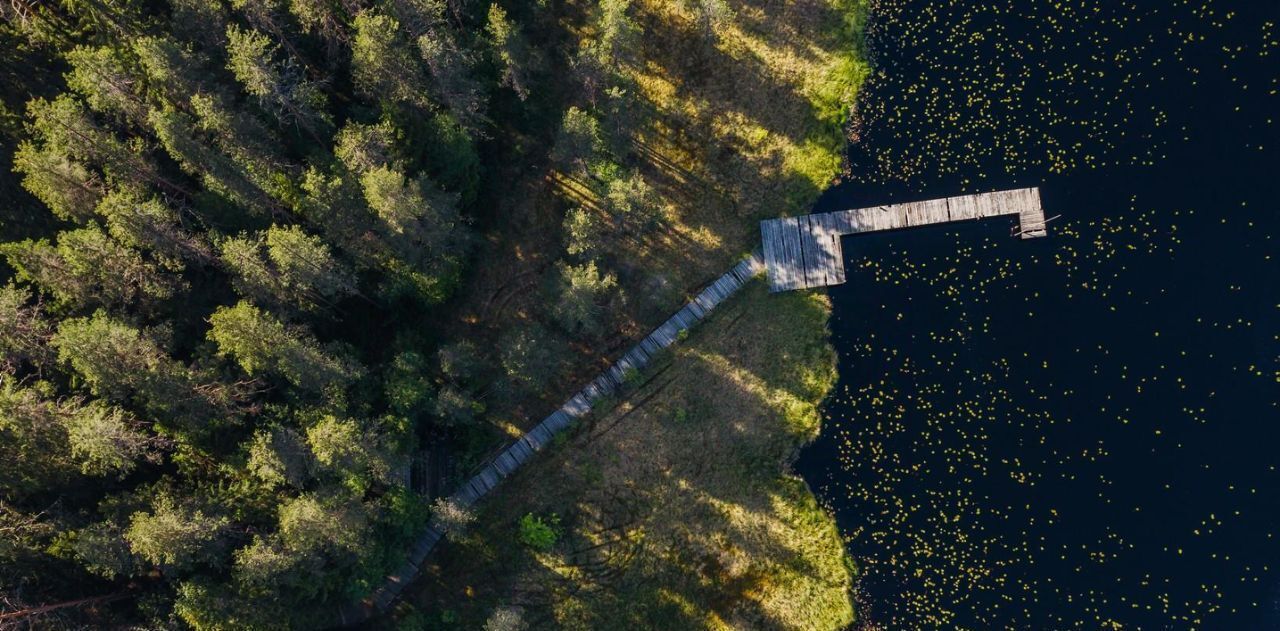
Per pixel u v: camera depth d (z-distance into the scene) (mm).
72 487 37312
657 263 45469
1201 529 42812
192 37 37688
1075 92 45719
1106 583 42812
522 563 43531
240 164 37344
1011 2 46656
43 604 35969
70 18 38344
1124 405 43750
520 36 42188
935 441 44125
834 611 43125
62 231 37312
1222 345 43594
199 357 38312
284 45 39062
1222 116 44969
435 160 40125
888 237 45375
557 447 44375
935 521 43688
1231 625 42031
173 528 34406
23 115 38344
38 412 34438
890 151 45781
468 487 44094
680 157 45969
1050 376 44125
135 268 36969
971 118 45812
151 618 37219
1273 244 43844
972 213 44719
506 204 45625
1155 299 44156
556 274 44625
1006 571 43188
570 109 41312
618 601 43219
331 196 37188
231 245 36344
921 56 46344
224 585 36438
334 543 38000
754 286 45156
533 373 43031
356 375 38688
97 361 34469
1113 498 43312
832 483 44188
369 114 39844
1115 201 44844
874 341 44812
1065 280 44594
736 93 46219
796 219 45094
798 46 46438
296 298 39062
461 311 45031
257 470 37188
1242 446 43000
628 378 44531
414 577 43375
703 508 43938
